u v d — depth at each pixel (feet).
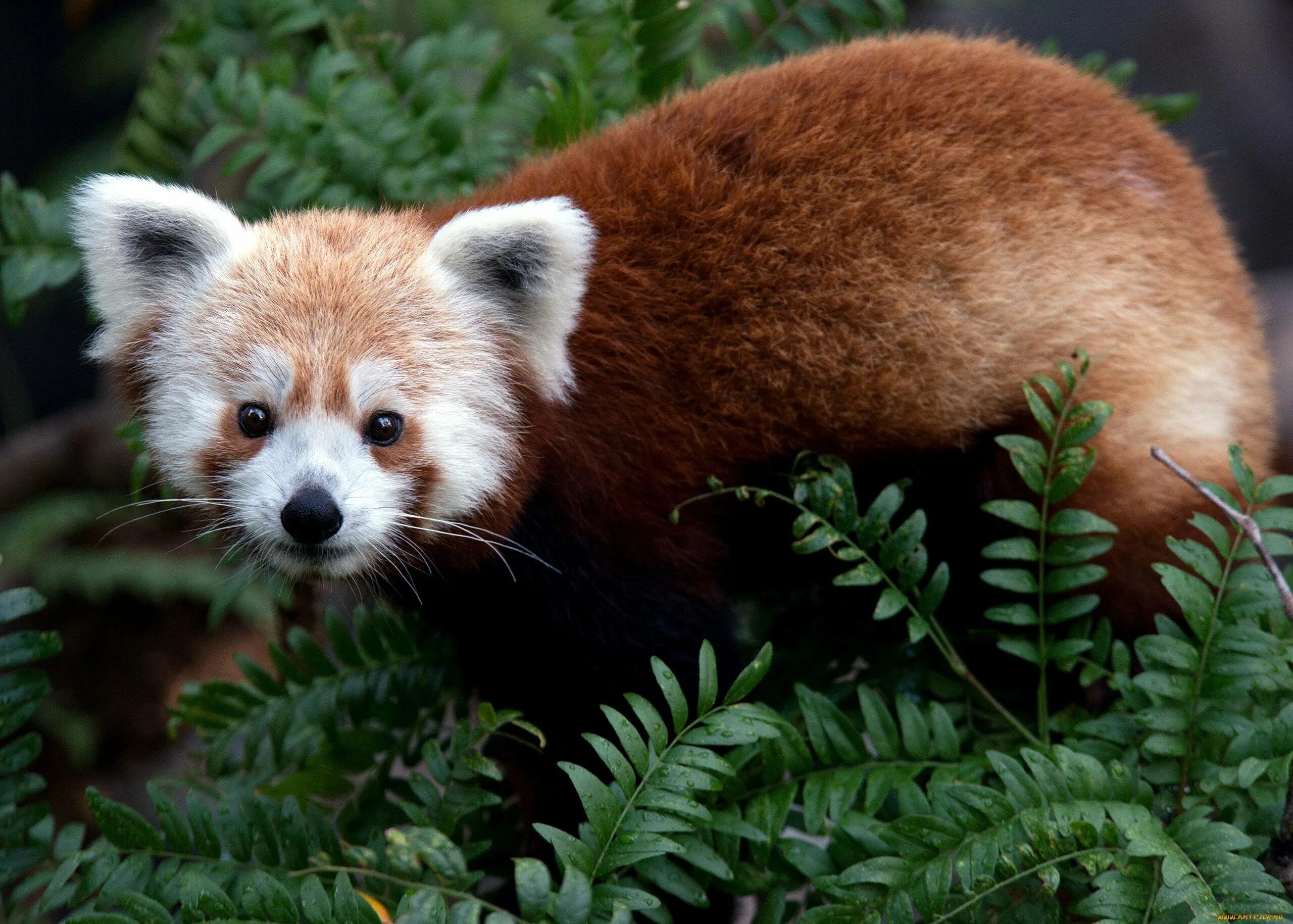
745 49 29.32
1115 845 16.79
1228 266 23.09
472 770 18.33
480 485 19.56
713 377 21.01
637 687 20.85
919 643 22.41
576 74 27.40
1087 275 21.13
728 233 20.99
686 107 22.58
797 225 20.93
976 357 20.88
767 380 20.92
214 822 18.45
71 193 20.65
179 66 29.73
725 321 20.90
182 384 19.34
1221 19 66.18
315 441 18.49
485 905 15.89
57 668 37.22
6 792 19.13
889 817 19.34
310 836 18.42
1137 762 18.29
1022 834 16.63
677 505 21.17
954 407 21.16
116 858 18.07
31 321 66.23
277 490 18.29
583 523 20.57
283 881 17.81
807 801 18.37
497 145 28.04
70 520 38.70
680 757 17.24
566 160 22.65
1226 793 17.69
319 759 23.47
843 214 20.88
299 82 34.50
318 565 19.02
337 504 18.24
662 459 21.02
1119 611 21.65
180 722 24.98
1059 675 22.48
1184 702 17.97
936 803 17.49
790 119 21.62
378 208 26.61
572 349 20.76
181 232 20.07
